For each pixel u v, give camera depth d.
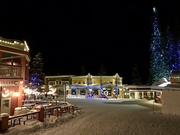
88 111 21.12
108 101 35.34
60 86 50.34
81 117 17.08
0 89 15.58
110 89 47.72
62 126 13.14
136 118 16.12
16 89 18.53
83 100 37.34
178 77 25.84
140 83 59.53
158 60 41.25
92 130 11.98
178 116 16.38
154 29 42.47
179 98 17.19
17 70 18.78
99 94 46.62
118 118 16.33
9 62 19.83
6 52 18.17
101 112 20.27
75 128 12.54
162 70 40.53
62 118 15.41
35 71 43.62
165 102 18.28
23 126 11.99
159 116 16.83
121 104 29.36
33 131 11.39
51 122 13.66
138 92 46.34
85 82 49.19
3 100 17.14
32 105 22.55
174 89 19.09
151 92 46.31
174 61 39.38
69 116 16.78
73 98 43.38
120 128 12.45
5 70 17.66
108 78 48.91
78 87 49.00
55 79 51.22
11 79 17.89
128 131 11.60
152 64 42.91
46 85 51.47
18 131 10.95
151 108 23.59
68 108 18.69
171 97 17.83
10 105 17.77
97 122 14.63
